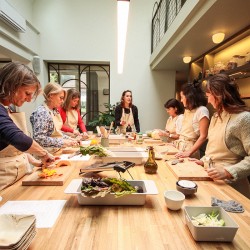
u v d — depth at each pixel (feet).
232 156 4.46
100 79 16.11
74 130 9.51
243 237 2.24
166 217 2.62
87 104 16.19
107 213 2.69
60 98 6.28
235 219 2.56
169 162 4.78
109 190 2.84
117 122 11.80
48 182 3.54
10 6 9.99
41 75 14.60
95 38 14.88
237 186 4.33
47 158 3.88
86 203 2.86
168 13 11.63
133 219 2.56
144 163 4.62
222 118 4.56
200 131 6.36
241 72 8.22
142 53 15.43
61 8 14.52
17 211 2.69
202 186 3.59
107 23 14.83
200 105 6.93
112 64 15.25
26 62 13.74
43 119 5.74
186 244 2.13
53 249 2.02
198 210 2.52
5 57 13.23
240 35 8.43
